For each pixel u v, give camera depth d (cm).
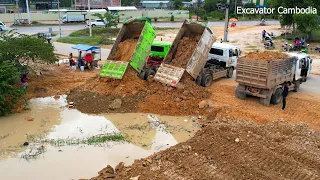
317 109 1683
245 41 4141
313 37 4309
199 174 1077
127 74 1870
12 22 6222
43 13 6525
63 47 3594
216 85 2072
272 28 5541
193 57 1848
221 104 1722
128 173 1097
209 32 1938
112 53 1994
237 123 1509
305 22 3909
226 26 3797
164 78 1838
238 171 1097
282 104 1752
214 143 1283
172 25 5916
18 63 2041
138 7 9919
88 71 2452
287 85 1714
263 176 1069
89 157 1247
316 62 2886
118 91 1803
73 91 1920
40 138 1394
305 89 2053
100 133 1449
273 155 1191
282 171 1102
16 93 1644
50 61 2197
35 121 1571
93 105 1738
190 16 7262
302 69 1930
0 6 8725
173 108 1684
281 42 4047
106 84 1883
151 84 1861
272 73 1639
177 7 9494
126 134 1442
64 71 2428
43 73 2320
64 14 6531
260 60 1630
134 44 1997
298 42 3544
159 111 1678
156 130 1491
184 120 1603
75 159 1230
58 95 1922
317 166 1141
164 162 1162
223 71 2181
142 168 1123
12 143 1347
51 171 1149
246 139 1308
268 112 1636
